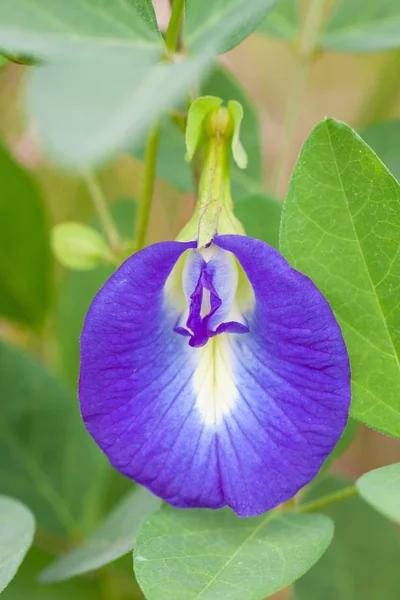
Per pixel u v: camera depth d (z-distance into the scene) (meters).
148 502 0.35
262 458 0.31
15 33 0.30
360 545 0.38
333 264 0.32
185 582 0.31
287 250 0.32
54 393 0.38
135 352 0.31
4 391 0.38
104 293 0.31
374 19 0.39
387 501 0.30
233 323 0.32
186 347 0.32
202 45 0.32
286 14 0.39
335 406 0.31
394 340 0.32
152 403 0.32
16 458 0.38
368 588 0.38
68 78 0.27
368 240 0.32
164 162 0.38
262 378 0.32
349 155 0.31
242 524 0.33
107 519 0.37
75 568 0.35
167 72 0.28
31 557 0.39
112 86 0.27
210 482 0.31
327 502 0.33
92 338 0.31
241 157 0.32
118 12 0.31
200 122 0.33
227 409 0.32
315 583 0.38
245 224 0.35
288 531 0.32
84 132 0.26
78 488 0.39
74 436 0.38
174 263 0.32
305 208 0.32
